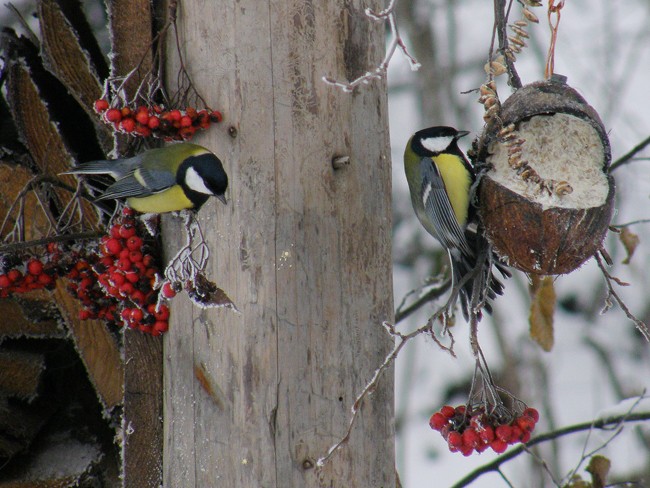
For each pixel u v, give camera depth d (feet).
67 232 25.13
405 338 20.03
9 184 26.78
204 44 22.34
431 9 60.13
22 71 26.63
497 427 20.58
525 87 22.52
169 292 19.69
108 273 22.45
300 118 22.36
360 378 22.80
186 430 22.53
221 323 22.00
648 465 44.88
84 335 26.58
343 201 22.81
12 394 27.50
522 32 22.54
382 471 23.16
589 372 51.78
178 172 21.39
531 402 49.73
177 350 22.80
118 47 23.20
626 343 52.47
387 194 23.99
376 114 23.79
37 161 26.78
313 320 22.15
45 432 28.14
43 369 27.78
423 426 53.57
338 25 22.93
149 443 23.81
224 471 21.77
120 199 23.99
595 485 28.27
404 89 59.52
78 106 27.27
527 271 22.36
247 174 22.00
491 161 22.68
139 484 23.73
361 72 23.34
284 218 22.02
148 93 22.17
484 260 23.31
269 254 21.84
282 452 21.57
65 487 27.09
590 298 53.72
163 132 21.68
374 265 23.36
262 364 21.62
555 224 21.07
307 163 22.36
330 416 22.22
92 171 23.20
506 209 21.71
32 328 27.66
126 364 23.89
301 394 21.88
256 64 22.15
